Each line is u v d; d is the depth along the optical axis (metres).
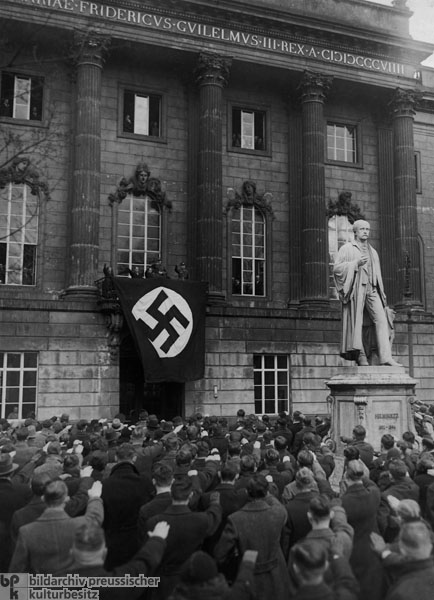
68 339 29.30
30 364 28.94
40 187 31.36
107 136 33.25
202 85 33.59
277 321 33.09
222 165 34.94
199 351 29.91
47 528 6.01
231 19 33.88
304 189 35.19
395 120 38.12
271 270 35.44
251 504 6.71
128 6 31.88
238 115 36.50
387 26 38.38
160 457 10.85
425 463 8.77
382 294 16.39
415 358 35.84
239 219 35.47
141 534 6.85
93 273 30.31
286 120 37.22
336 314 34.06
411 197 37.31
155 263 30.66
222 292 32.72
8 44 30.98
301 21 34.94
